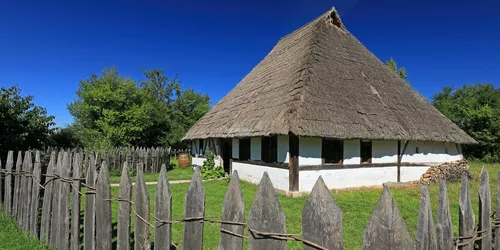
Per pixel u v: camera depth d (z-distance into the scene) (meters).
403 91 13.41
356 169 10.03
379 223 1.65
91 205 3.24
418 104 13.08
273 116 9.54
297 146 8.91
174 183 11.10
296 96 9.61
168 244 2.55
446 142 12.28
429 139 11.06
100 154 13.20
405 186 10.62
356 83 11.84
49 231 3.88
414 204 7.47
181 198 7.93
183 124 38.62
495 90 26.47
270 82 13.16
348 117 9.71
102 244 3.08
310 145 9.17
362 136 9.26
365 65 13.56
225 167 14.31
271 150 10.05
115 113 28.25
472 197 7.99
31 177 4.25
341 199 8.24
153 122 32.84
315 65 11.37
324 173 9.37
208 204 7.33
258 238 2.06
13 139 8.55
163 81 43.97
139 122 29.78
